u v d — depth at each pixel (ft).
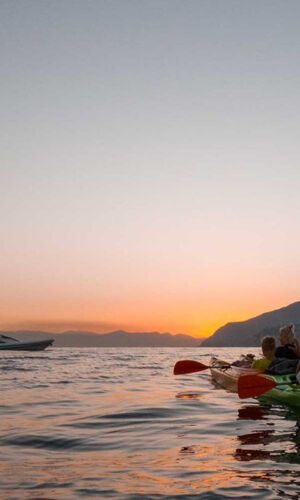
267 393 19.63
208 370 37.83
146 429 14.10
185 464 10.36
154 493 8.55
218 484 8.99
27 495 8.46
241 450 11.47
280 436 12.93
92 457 11.02
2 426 14.51
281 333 19.54
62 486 8.95
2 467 10.18
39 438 12.89
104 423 15.05
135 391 23.71
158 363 49.19
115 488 8.83
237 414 16.52
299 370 17.62
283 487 8.80
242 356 27.66
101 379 30.17
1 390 23.97
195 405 18.74
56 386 25.99
